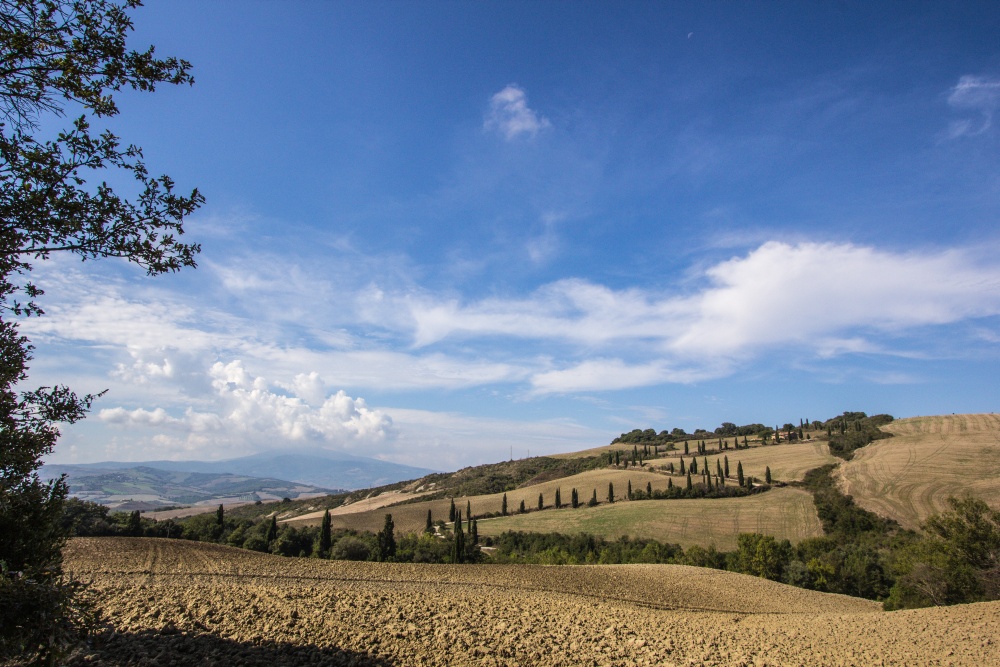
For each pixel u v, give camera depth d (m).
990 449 129.38
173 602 22.11
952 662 23.05
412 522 128.00
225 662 14.38
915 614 34.91
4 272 8.31
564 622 26.83
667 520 113.12
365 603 25.97
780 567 82.75
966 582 42.88
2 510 9.75
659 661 19.98
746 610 45.22
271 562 42.94
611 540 105.31
